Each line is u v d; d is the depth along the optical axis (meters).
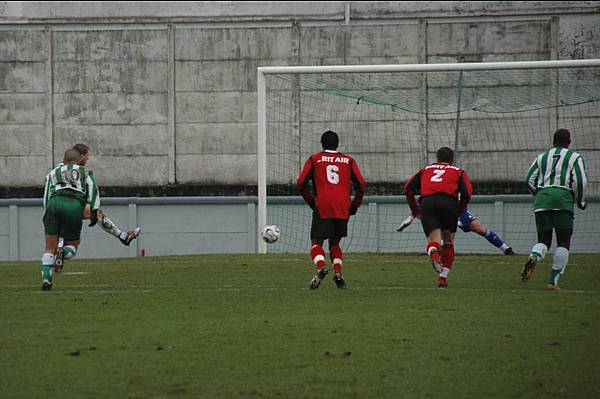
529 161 89.00
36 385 24.62
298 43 94.12
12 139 96.50
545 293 41.22
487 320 33.91
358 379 25.23
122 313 35.56
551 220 42.41
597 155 87.56
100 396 23.52
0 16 97.94
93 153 96.25
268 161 92.69
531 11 94.94
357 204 42.09
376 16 97.50
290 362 27.20
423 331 31.78
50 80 96.19
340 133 91.06
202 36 95.31
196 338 30.59
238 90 95.12
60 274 50.31
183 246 87.81
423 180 42.53
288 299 39.16
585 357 27.83
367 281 46.69
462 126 89.56
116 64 96.06
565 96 88.19
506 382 24.94
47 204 41.81
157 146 96.00
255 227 87.31
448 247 43.53
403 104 89.75
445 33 92.88
